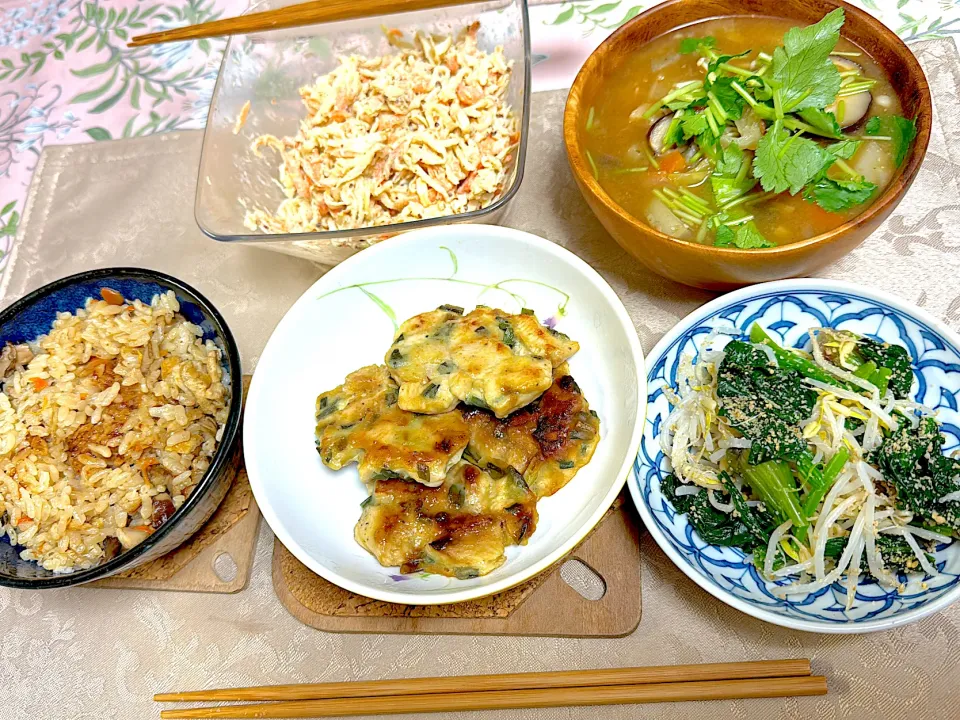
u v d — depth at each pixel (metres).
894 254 0.29
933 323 0.24
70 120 0.40
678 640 0.24
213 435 0.27
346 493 0.26
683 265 0.25
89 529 0.26
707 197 0.27
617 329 0.26
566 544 0.22
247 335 0.32
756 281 0.25
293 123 0.34
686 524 0.25
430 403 0.24
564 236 0.32
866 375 0.25
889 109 0.26
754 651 0.24
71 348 0.28
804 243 0.23
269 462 0.25
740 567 0.24
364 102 0.32
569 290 0.27
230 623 0.26
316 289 0.27
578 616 0.24
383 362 0.29
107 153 0.38
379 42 0.34
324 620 0.26
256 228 0.31
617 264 0.31
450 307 0.28
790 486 0.23
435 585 0.23
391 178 0.31
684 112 0.27
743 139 0.26
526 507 0.24
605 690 0.23
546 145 0.34
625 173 0.28
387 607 0.25
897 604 0.22
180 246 0.35
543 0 0.38
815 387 0.25
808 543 0.23
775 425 0.24
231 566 0.27
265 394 0.26
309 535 0.25
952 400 0.24
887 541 0.23
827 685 0.23
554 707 0.24
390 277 0.29
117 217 0.36
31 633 0.27
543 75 0.36
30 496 0.25
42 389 0.27
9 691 0.26
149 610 0.27
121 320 0.29
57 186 0.38
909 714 0.22
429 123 0.31
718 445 0.25
